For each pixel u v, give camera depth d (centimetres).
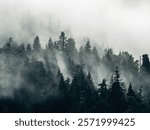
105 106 12181
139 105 12769
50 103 13112
